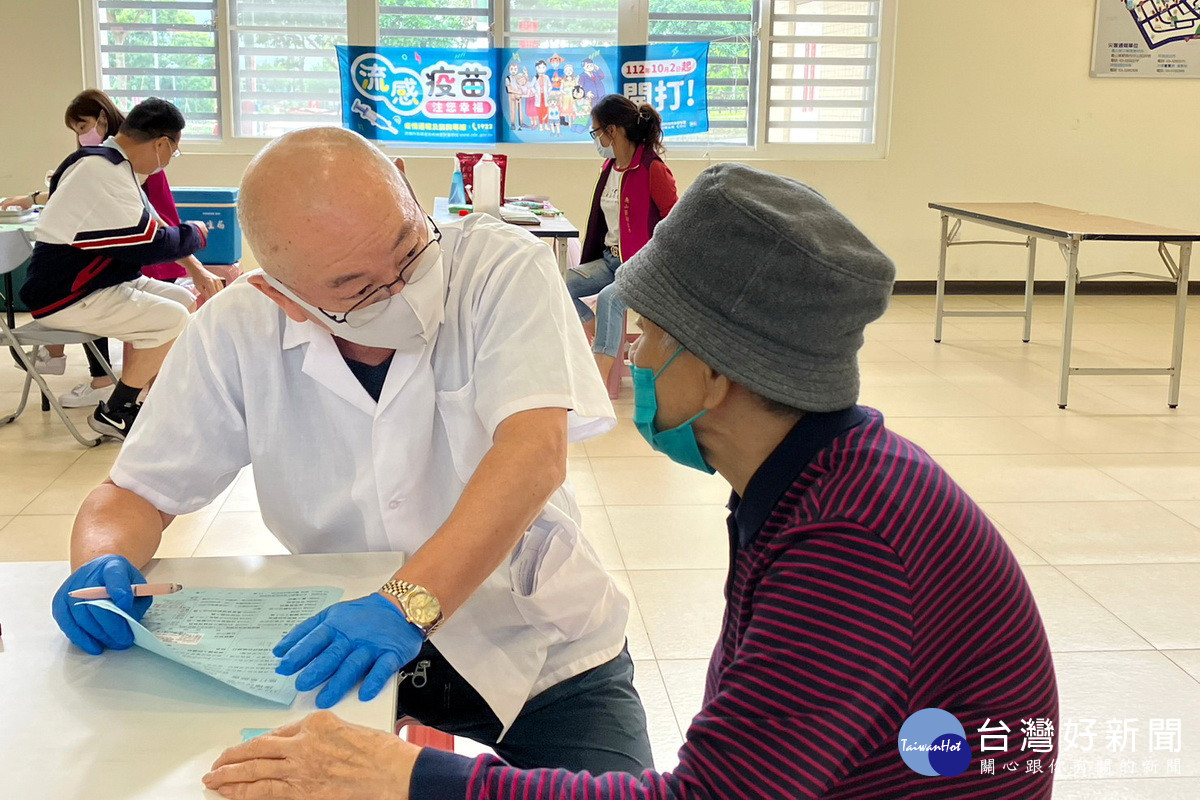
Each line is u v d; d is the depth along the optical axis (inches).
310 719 37.2
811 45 287.1
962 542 35.3
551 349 52.2
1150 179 297.9
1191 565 122.6
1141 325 264.8
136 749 38.7
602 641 60.5
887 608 33.6
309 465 55.6
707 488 149.6
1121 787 82.4
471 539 45.9
